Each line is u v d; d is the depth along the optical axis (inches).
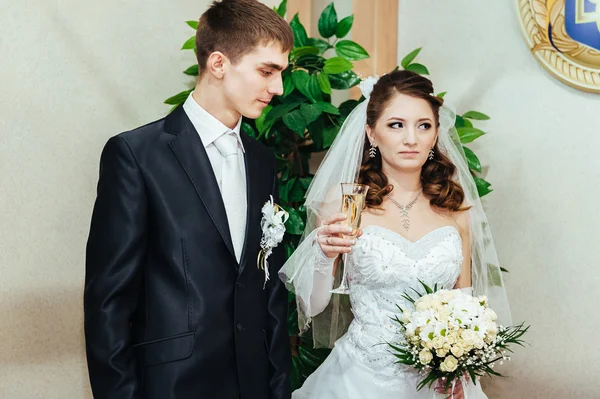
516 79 126.9
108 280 76.3
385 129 97.0
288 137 123.7
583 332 120.3
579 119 120.3
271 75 84.1
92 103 108.0
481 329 83.3
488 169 130.2
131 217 77.7
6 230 98.2
